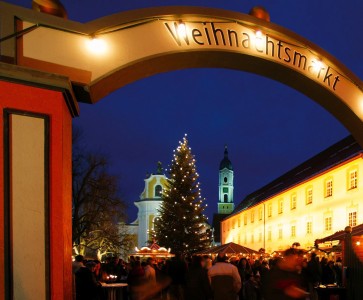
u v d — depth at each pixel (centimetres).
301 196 3731
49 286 449
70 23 531
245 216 5697
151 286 989
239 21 626
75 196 3288
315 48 696
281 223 4206
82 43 538
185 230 4778
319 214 3341
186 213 4781
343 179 2986
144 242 8631
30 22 514
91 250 4094
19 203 445
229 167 12538
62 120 473
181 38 589
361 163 2764
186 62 631
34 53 514
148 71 615
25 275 441
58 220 461
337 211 3056
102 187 3328
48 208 456
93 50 540
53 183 461
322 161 3991
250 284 1447
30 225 448
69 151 527
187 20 598
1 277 429
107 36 551
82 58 535
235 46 623
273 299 573
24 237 444
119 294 1537
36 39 517
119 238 3841
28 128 457
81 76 531
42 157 459
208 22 608
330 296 1312
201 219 4831
